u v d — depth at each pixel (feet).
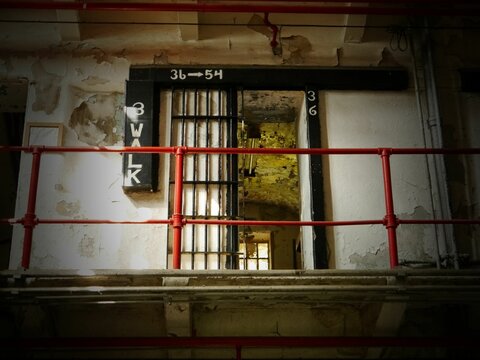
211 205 17.37
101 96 18.24
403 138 18.22
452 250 16.92
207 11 17.56
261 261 31.68
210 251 16.94
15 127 21.30
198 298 12.14
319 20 19.22
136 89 17.93
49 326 12.87
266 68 18.42
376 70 18.63
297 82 18.35
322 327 14.07
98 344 12.24
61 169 17.29
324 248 16.90
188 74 18.21
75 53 18.51
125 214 17.06
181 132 17.98
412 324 15.14
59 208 16.94
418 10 17.79
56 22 18.21
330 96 18.53
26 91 18.84
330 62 18.83
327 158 17.81
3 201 21.09
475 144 18.10
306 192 18.35
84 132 17.79
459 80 18.65
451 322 15.12
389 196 13.17
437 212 17.43
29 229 12.44
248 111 19.98
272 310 13.99
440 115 18.25
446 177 17.60
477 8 18.48
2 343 12.04
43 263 16.44
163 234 16.97
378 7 17.97
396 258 12.66
